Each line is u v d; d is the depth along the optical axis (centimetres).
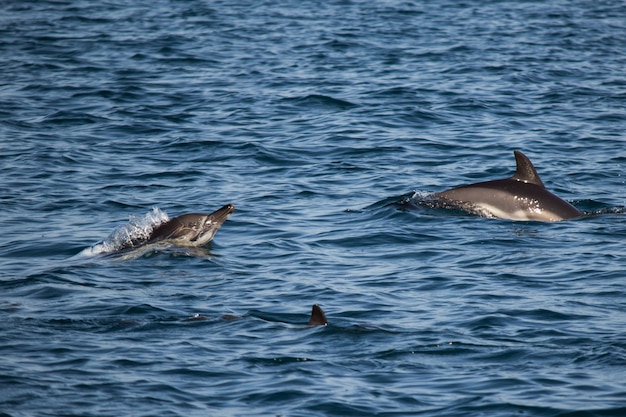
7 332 4869
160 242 6700
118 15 18538
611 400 4088
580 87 12875
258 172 8925
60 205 7788
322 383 4272
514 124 10894
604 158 9400
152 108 11481
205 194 8162
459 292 5666
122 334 4872
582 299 5506
